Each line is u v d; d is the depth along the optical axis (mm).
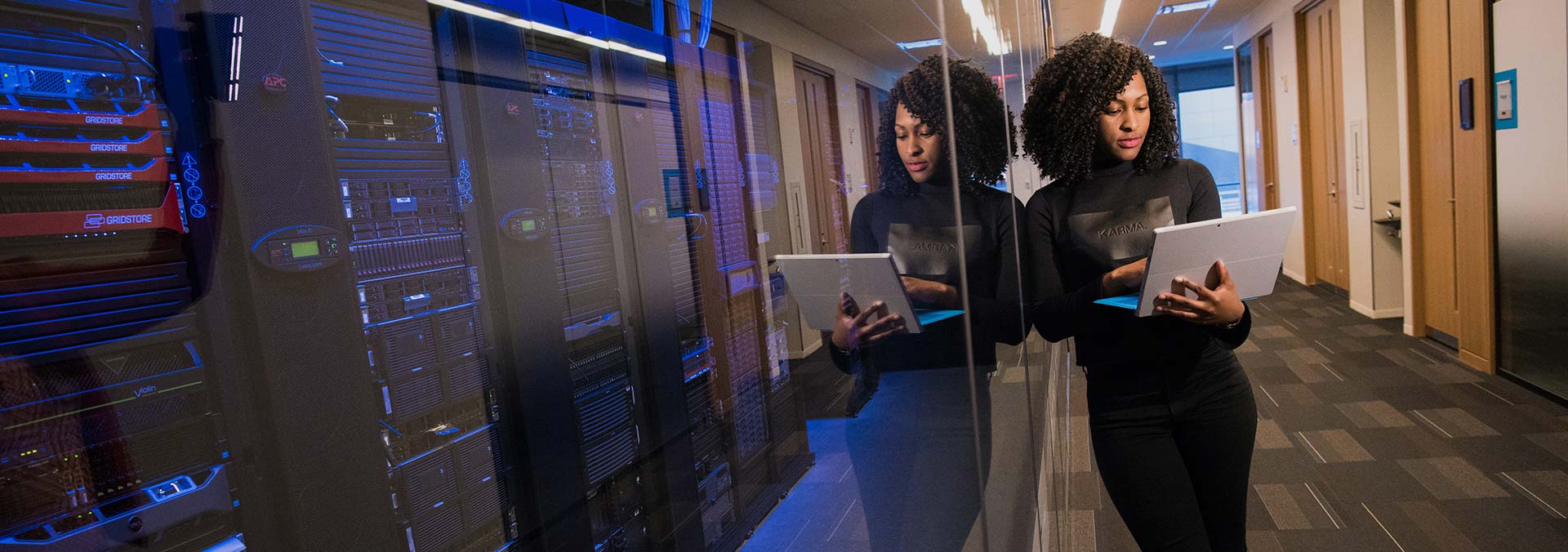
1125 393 1388
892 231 562
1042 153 1506
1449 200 3859
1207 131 11523
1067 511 2467
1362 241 5020
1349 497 2402
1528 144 3105
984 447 828
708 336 408
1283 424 3143
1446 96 3760
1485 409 3057
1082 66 1410
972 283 788
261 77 238
